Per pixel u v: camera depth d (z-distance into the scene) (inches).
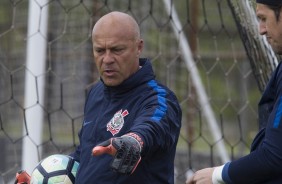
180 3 1374.3
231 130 1503.4
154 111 442.3
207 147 1348.4
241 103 1503.4
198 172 428.1
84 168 468.8
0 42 1375.5
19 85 1374.3
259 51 568.1
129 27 460.4
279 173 401.4
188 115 1243.8
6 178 1234.6
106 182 453.1
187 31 1254.9
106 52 457.7
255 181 407.5
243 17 569.0
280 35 405.1
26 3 1363.2
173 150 463.2
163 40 1247.5
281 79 408.2
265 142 402.3
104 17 462.3
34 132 819.4
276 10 403.2
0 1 1395.2
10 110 1378.0
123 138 402.0
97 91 492.4
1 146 1311.5
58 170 496.1
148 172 450.3
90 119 483.5
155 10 1253.7
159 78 1243.8
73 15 1155.3
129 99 463.2
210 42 1364.4
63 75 1238.9
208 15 1337.4
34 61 813.2
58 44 1181.7
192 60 1074.1
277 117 400.5
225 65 1407.5
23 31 1370.6
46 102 1278.3
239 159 410.6
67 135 1295.5
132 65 462.9
